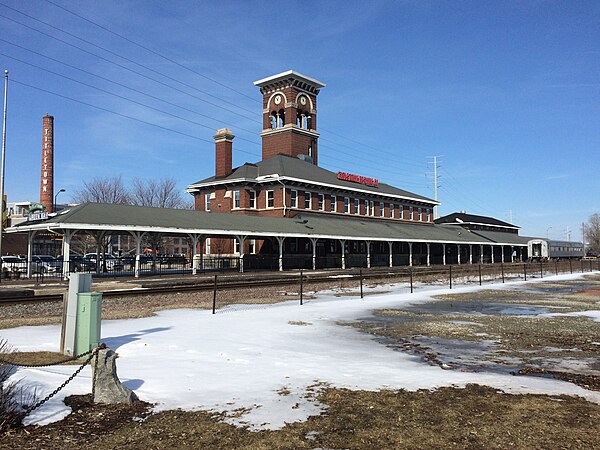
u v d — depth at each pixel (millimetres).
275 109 67875
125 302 20828
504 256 91312
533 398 7496
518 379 8789
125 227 31875
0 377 6281
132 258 49906
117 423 6191
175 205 91000
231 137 55812
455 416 6613
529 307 21125
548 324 15992
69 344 9680
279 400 7258
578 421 6461
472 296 26047
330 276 36344
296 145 66000
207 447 5535
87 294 9594
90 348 9422
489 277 43344
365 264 59562
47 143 77312
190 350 10820
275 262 49406
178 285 27953
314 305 20859
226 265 49469
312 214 55344
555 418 6566
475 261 83438
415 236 59438
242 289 27422
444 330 14633
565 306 21531
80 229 31203
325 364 9797
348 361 10195
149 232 35531
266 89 68938
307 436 5879
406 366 9828
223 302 21562
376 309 19938
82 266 41281
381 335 13734
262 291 26734
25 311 18062
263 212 53781
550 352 11516
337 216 59344
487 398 7469
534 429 6152
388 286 32062
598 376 9172
